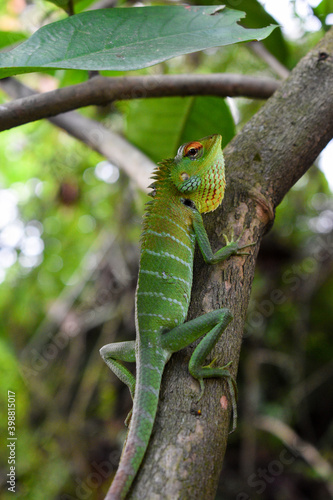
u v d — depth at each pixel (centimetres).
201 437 51
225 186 57
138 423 51
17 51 52
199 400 52
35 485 86
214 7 55
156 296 56
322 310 97
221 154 58
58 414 93
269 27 54
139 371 54
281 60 70
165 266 57
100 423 91
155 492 50
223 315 54
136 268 89
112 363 58
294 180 57
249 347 93
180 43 53
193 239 58
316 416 93
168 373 54
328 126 57
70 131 69
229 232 56
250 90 64
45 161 93
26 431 92
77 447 88
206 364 53
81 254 109
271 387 93
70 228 108
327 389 93
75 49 53
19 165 101
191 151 58
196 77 63
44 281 112
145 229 58
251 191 56
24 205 104
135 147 69
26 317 113
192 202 58
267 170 57
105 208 99
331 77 58
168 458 50
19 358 100
